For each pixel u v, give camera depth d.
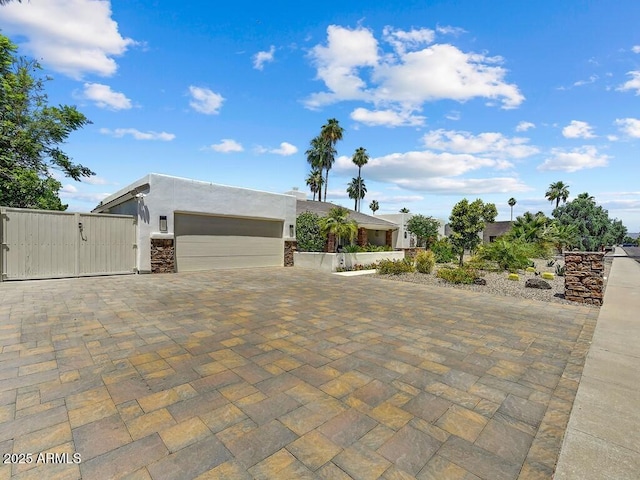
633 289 9.77
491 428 2.56
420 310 6.70
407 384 3.31
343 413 2.73
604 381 3.45
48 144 13.77
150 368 3.55
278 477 1.96
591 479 2.00
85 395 2.92
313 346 4.39
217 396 2.96
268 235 14.11
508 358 4.09
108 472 1.96
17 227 8.95
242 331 4.98
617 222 51.31
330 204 24.48
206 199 12.00
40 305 6.30
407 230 26.61
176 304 6.64
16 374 3.33
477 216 15.30
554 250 25.42
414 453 2.23
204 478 1.94
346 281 10.68
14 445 2.20
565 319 6.12
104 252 10.27
